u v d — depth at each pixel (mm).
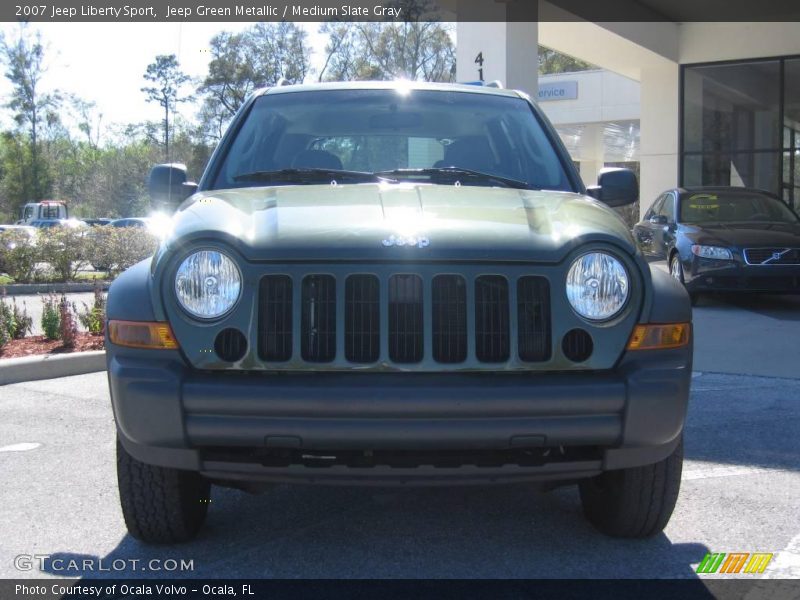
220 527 4039
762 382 7359
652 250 13484
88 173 67688
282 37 31344
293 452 3219
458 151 4551
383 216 3395
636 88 29016
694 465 5035
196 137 33000
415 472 3162
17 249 17625
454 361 3141
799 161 19375
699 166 20625
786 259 10969
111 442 5543
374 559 3645
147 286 3264
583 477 3342
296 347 3107
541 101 30656
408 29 32000
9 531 3982
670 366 3221
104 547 3787
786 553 3719
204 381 3084
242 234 3230
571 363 3166
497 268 3176
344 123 4652
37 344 8766
